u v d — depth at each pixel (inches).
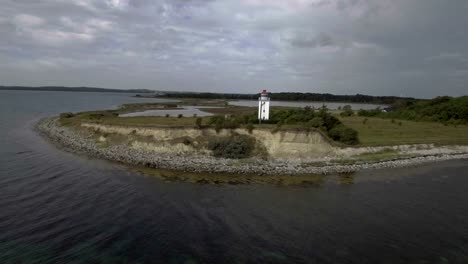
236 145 1850.4
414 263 775.7
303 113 2321.6
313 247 839.7
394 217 1061.8
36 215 964.6
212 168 1633.9
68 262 724.7
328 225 983.0
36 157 1734.7
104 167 1609.3
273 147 1889.8
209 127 2018.9
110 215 993.5
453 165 1887.3
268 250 816.3
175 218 995.9
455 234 939.3
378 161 1867.6
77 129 2613.2
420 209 1141.1
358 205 1170.6
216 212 1060.5
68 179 1352.1
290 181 1476.4
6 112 4471.0
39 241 809.5
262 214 1057.5
